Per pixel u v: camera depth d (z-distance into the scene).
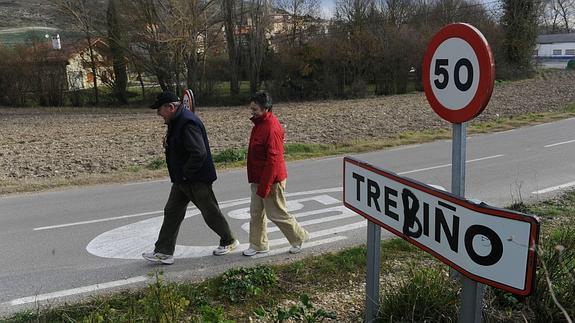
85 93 40.94
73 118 27.33
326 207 7.35
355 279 4.56
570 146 11.84
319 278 4.61
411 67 41.62
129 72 42.53
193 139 4.92
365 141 13.87
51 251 5.77
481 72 2.66
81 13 39.47
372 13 43.84
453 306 3.27
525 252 1.86
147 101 41.56
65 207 7.82
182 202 5.23
